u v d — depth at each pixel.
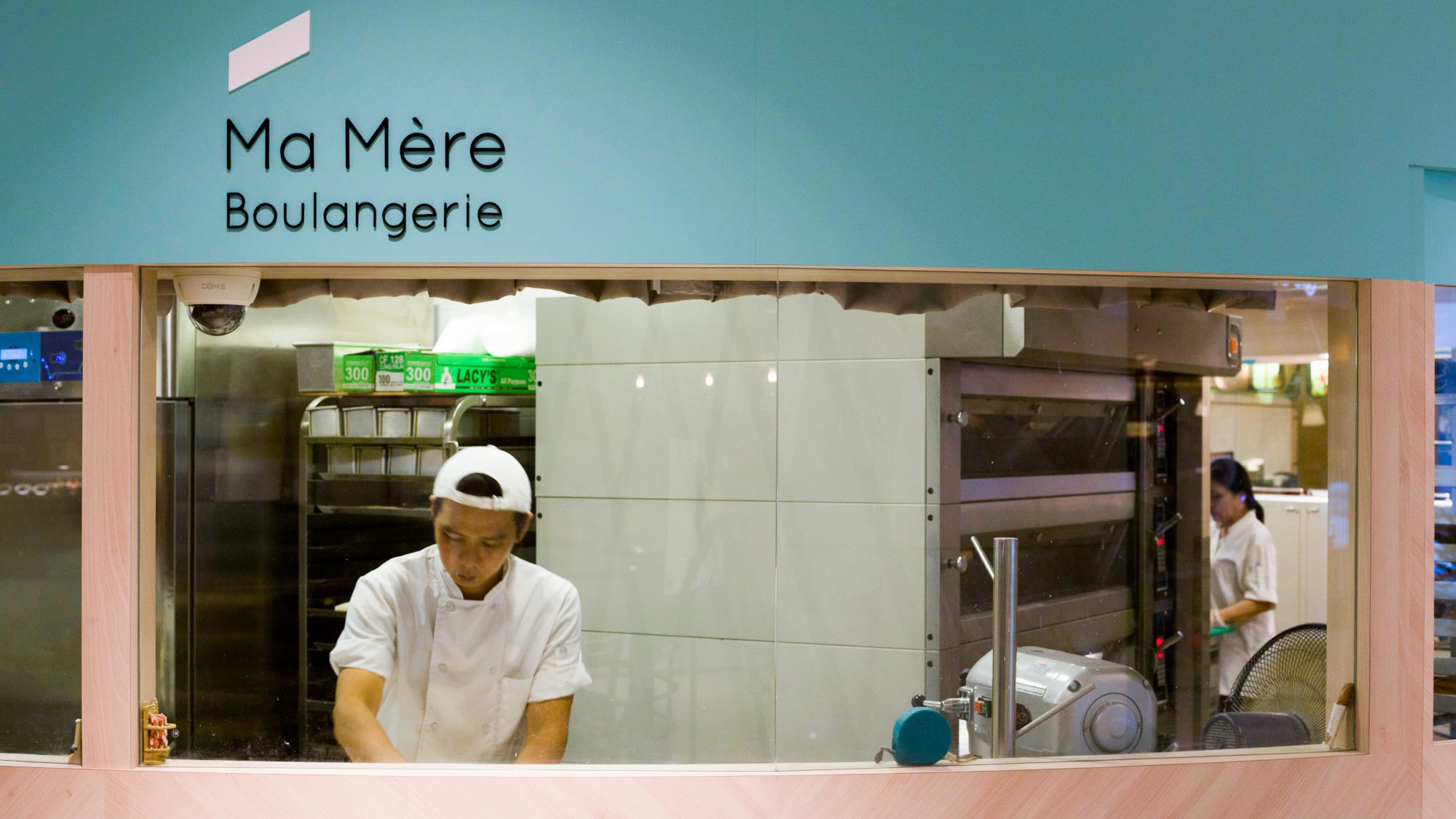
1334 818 2.52
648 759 2.54
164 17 2.36
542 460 2.62
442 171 2.34
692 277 2.48
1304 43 2.47
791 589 2.65
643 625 2.65
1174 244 2.43
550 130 2.34
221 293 2.44
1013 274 2.48
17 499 2.80
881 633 2.66
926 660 2.64
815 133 2.35
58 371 2.72
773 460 2.65
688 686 2.64
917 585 2.66
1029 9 2.38
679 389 2.65
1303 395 4.56
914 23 2.36
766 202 2.35
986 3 2.37
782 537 2.65
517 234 2.34
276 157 2.35
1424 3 2.53
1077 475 2.95
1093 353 2.73
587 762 2.52
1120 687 2.59
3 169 2.39
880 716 2.64
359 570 2.61
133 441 2.40
